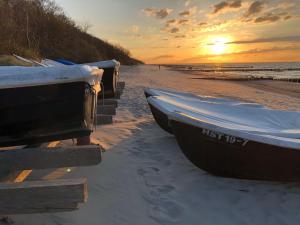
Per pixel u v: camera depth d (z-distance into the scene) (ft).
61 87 11.89
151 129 22.41
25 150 11.42
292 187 13.79
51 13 71.56
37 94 11.73
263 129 17.51
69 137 12.89
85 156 11.56
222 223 10.73
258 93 54.54
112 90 28.07
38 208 9.26
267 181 14.14
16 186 9.30
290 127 19.24
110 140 18.90
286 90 66.28
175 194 12.54
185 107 19.12
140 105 32.45
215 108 20.95
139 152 17.17
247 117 20.18
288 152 12.87
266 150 12.98
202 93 49.49
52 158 11.43
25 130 12.23
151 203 11.76
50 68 11.93
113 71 27.48
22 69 11.90
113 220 10.51
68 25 77.61
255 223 10.86
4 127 11.93
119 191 12.51
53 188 9.24
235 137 13.05
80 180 9.68
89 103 12.81
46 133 12.52
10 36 45.52
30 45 52.60
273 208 11.93
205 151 13.89
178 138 14.35
